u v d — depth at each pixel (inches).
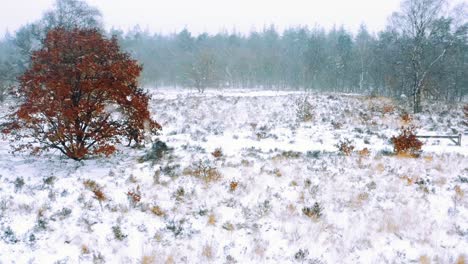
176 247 266.1
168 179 415.8
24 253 243.6
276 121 968.3
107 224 295.3
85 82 482.6
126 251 258.1
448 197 360.2
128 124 544.7
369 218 310.8
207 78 2598.4
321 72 2910.9
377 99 1381.6
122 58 540.4
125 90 514.9
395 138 604.7
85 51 505.4
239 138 691.4
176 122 937.5
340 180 413.4
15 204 321.4
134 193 351.3
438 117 1095.0
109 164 498.0
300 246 268.4
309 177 422.3
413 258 250.1
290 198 357.7
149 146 606.9
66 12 1691.7
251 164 473.1
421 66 1250.0
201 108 1141.7
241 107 1168.8
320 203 343.3
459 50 1526.8
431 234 281.6
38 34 1673.2
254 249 261.6
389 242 272.7
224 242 274.2
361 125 914.1
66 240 265.1
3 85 1397.6
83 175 440.8
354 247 266.4
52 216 298.7
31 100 484.7
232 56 3730.3
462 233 282.5
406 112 1137.4
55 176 429.7
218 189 378.9
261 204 338.0
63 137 490.6
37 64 493.0
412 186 392.8
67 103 489.1
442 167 471.5
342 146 582.2
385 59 1814.7
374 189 383.6
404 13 1257.4
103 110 524.7
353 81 2743.6
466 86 1854.1
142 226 294.8
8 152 546.3
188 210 331.3
